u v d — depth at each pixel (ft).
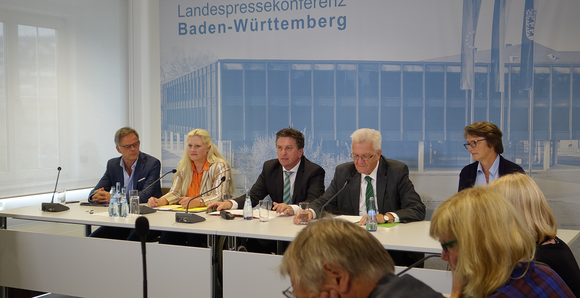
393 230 7.34
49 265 8.48
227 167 10.66
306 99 13.00
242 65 13.51
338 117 12.75
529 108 11.20
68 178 13.62
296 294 2.65
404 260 8.13
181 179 10.82
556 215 11.09
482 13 11.43
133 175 11.35
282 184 10.20
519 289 2.95
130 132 11.07
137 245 7.73
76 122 13.79
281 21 13.11
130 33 15.14
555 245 4.39
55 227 13.37
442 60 11.84
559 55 10.92
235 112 13.64
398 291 2.51
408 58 12.10
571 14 10.77
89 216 8.77
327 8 12.69
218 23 13.69
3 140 11.87
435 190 12.07
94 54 14.24
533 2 11.02
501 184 4.27
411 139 12.19
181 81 14.20
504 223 2.84
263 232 7.14
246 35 13.43
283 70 13.15
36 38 12.63
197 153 10.62
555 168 11.07
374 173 9.03
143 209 9.20
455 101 11.80
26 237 8.68
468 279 2.90
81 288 8.20
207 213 9.06
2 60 11.78
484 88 11.55
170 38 14.21
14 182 12.16
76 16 13.66
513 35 11.23
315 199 9.38
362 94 12.52
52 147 13.14
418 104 12.10
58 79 13.24
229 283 7.22
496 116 11.50
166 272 7.55
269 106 13.33
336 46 12.66
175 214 8.55
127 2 15.15
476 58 11.55
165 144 14.52
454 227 2.95
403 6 12.06
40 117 12.78
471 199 2.97
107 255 7.97
